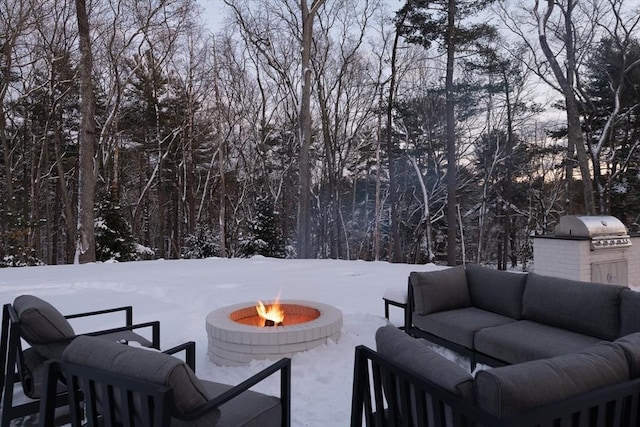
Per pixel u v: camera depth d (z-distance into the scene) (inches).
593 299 116.9
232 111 795.4
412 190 820.0
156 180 880.3
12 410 94.0
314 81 743.7
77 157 740.0
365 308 199.8
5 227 567.5
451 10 491.8
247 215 858.8
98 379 64.9
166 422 58.1
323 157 864.3
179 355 147.0
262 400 82.4
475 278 157.4
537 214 816.3
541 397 55.2
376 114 755.4
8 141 724.7
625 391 61.2
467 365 135.6
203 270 333.7
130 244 553.0
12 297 238.1
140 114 768.3
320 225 901.8
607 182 625.6
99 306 216.4
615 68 580.7
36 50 593.3
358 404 78.9
